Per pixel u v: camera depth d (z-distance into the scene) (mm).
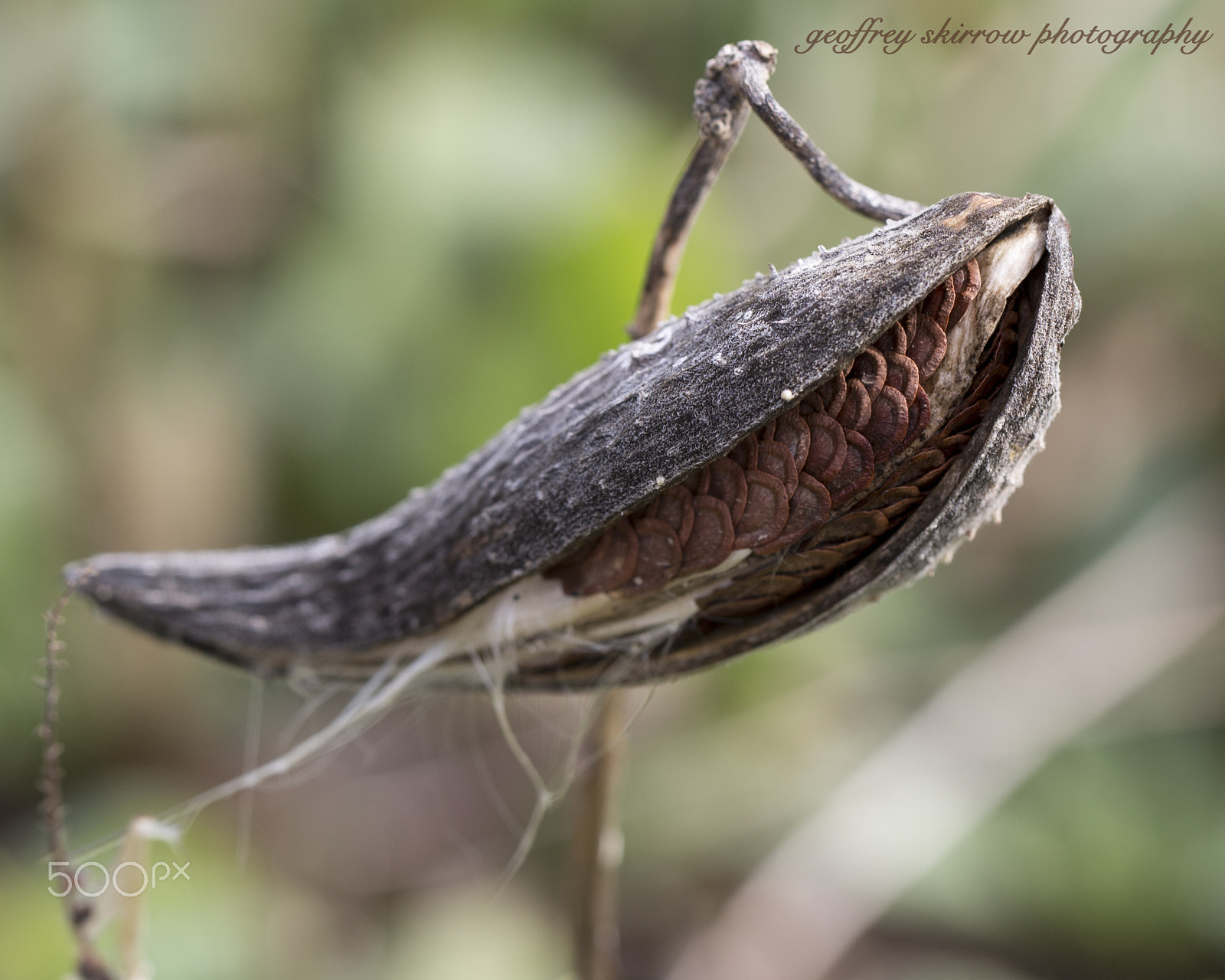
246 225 1014
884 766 926
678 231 477
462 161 964
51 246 956
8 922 759
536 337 964
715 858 949
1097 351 1146
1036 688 953
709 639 468
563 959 850
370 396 998
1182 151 990
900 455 450
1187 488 1036
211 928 766
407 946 858
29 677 939
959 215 446
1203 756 945
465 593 465
